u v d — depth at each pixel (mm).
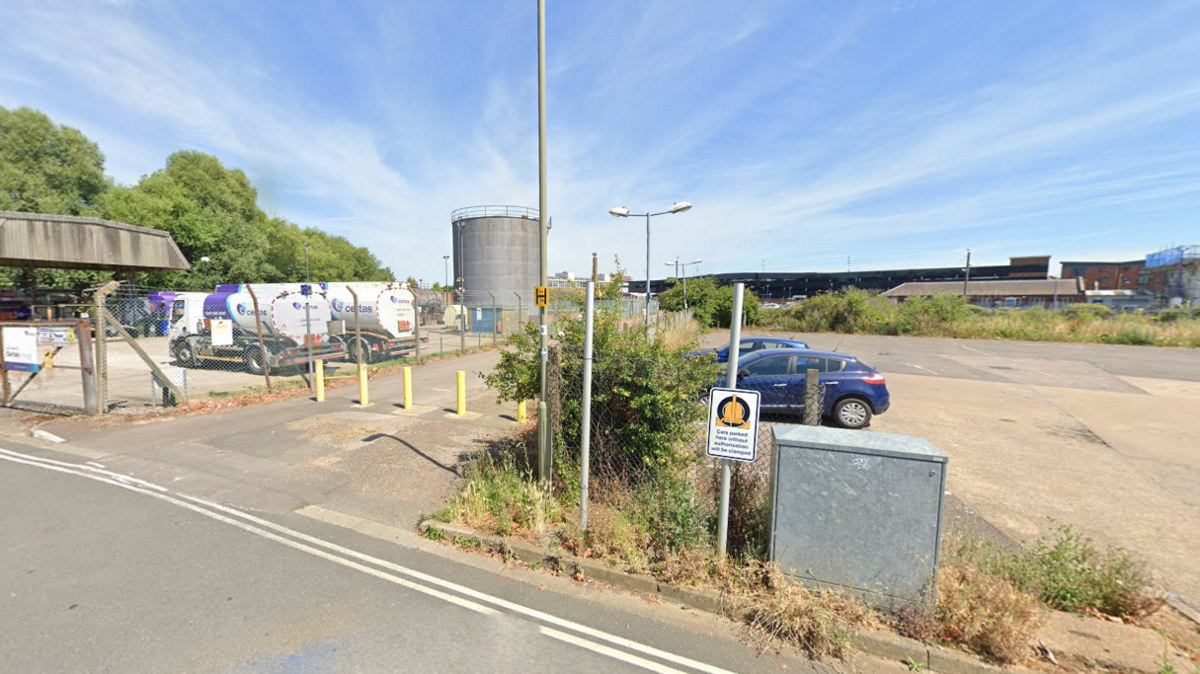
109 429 7992
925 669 2764
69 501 5059
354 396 10883
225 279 38688
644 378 4594
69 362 14438
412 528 4520
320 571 3748
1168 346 22047
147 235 15164
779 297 83750
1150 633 2912
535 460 5988
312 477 5777
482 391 11438
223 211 39969
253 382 12797
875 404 8352
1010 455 6996
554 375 4906
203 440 7320
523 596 3465
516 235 38594
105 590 3434
